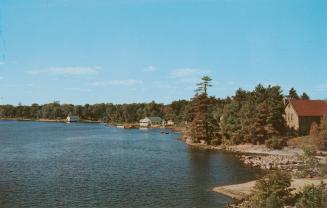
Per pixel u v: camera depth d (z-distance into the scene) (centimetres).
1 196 5169
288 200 4106
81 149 11075
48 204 4788
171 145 12119
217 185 5784
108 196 5166
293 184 5144
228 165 7738
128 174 6769
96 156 9400
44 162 8319
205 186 5719
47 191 5453
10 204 4794
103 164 8006
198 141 12400
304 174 5881
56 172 7000
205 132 12225
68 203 4825
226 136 11594
